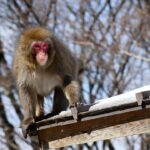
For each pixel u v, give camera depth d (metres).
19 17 27.36
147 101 10.72
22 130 12.22
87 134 11.48
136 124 11.09
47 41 13.09
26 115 13.05
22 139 25.47
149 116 11.00
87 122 11.41
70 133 11.64
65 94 12.99
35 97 13.30
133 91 11.40
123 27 26.42
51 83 13.55
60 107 13.53
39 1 27.50
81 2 27.48
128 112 11.06
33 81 13.27
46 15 27.33
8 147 26.55
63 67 13.34
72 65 13.59
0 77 26.20
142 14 26.41
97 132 11.40
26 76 13.23
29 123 12.16
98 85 26.12
